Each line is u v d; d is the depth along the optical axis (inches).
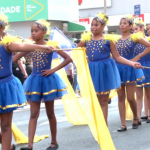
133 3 1116.5
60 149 233.0
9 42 170.4
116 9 1138.7
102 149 193.5
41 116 363.6
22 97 181.9
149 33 333.1
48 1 745.0
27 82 223.0
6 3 749.3
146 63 315.6
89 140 256.5
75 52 206.2
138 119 305.6
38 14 745.0
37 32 219.6
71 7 842.2
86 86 205.8
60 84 223.8
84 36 254.4
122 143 245.0
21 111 403.2
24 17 749.3
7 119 177.3
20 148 219.0
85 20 967.0
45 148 235.9
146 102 333.1
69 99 307.3
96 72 249.4
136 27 319.9
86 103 207.0
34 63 223.3
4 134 176.9
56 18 776.9
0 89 174.6
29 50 171.3
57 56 272.1
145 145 239.3
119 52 282.7
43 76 220.4
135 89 316.2
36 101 219.3
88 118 208.4
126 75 279.4
